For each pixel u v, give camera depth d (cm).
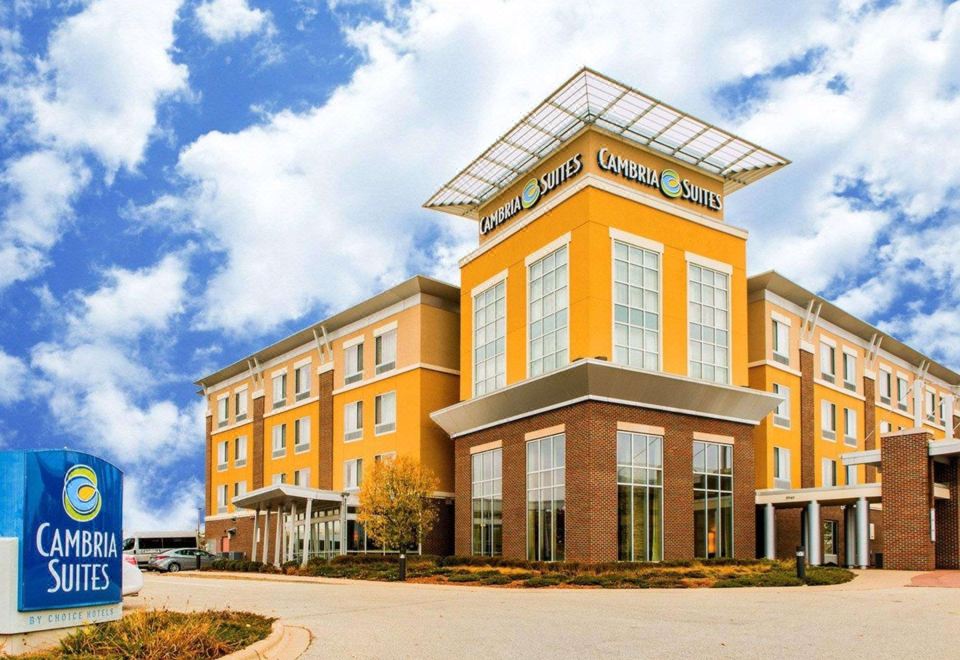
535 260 3428
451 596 2134
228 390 6238
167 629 1144
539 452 3234
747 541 3319
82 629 1132
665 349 3250
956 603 1745
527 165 3622
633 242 3238
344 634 1343
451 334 4331
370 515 3634
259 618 1441
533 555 3197
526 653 1152
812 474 4172
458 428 3791
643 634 1332
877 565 3419
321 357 5031
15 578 1122
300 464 5103
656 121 3278
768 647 1191
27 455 1153
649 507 3036
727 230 3578
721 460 3309
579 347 3081
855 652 1141
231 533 5859
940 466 3136
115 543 1298
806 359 4284
